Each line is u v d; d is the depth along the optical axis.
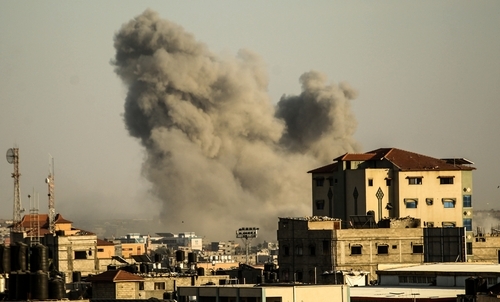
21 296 185.25
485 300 190.62
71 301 191.12
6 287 194.38
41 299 185.38
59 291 187.12
